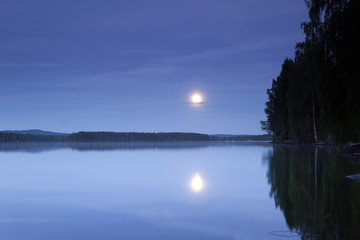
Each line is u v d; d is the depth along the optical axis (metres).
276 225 5.39
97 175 12.87
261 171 13.77
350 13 24.83
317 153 25.80
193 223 5.56
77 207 6.95
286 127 60.97
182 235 4.88
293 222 5.57
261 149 39.06
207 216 6.05
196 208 6.75
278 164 16.80
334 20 26.67
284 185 9.74
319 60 28.59
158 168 15.63
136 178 11.80
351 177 11.16
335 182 10.14
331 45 27.20
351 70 24.62
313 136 47.28
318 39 31.09
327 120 28.31
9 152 34.12
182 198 7.86
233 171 13.94
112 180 11.30
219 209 6.64
